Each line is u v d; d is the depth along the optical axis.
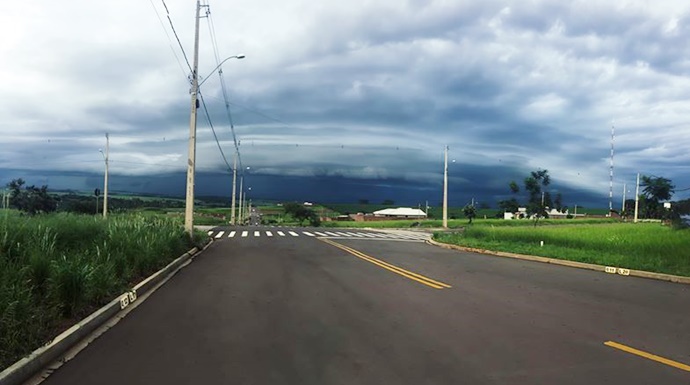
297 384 5.05
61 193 72.12
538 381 5.17
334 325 7.61
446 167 53.56
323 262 16.92
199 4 22.75
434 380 5.18
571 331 7.31
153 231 17.08
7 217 11.76
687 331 7.38
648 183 62.84
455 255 20.44
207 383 5.09
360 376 5.30
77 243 12.21
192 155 22.38
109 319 8.01
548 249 20.25
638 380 5.23
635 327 7.60
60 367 5.62
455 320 7.98
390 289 11.09
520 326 7.60
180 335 7.01
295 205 105.00
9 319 5.78
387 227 60.25
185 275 13.44
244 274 13.64
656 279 13.46
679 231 26.30
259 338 6.83
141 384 5.07
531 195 44.12
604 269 15.22
